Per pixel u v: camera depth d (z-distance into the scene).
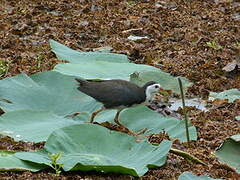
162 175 10.01
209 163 10.63
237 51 16.38
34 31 17.53
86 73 13.59
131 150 10.23
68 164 9.69
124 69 14.03
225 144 10.60
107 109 11.95
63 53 14.92
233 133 11.89
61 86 12.30
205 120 12.52
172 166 10.34
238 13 20.27
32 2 20.44
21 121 11.14
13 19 18.59
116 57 15.02
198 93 13.98
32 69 14.73
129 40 17.28
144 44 17.06
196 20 19.36
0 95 11.88
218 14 20.03
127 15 19.50
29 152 10.05
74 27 18.05
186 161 10.54
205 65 15.43
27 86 12.23
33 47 16.30
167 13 19.80
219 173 10.16
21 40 16.67
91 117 11.55
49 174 9.77
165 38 17.61
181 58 16.06
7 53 15.69
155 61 15.78
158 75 13.62
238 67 15.20
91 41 17.12
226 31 18.45
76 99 12.10
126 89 11.85
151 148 10.23
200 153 10.91
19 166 9.70
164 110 12.96
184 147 11.02
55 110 11.88
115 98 11.76
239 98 13.48
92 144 10.23
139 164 9.89
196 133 11.36
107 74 13.66
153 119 11.67
